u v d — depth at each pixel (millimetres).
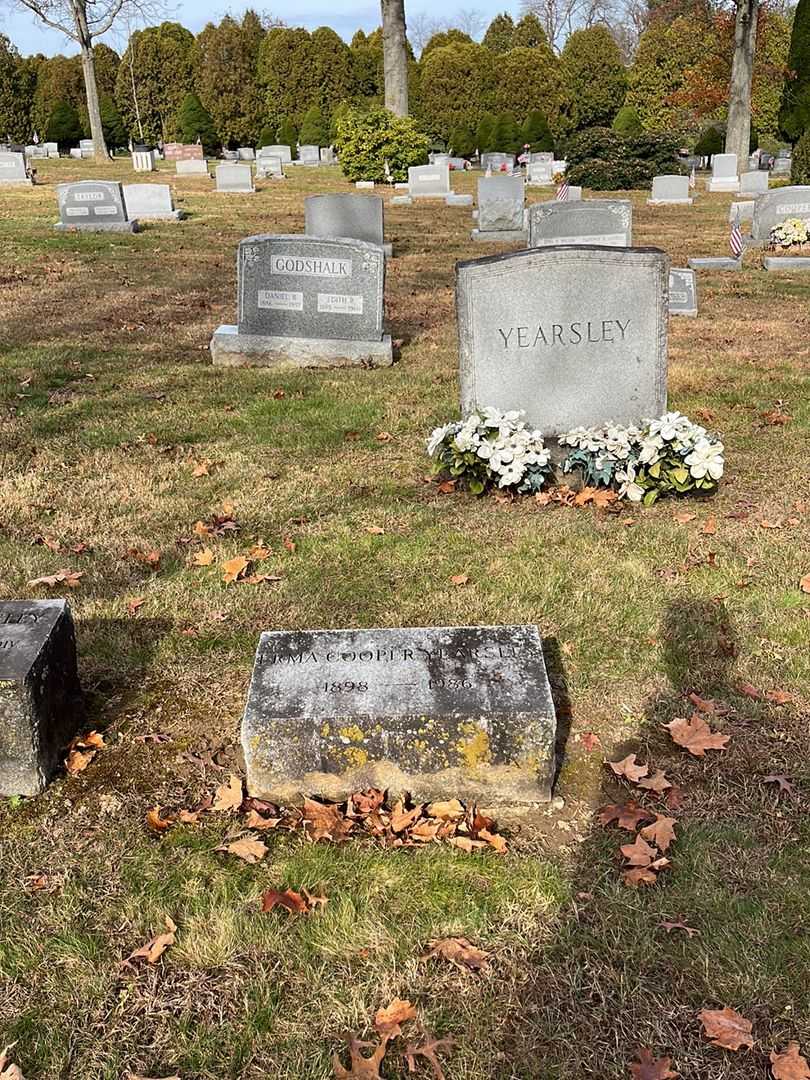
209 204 13977
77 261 9039
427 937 1796
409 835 2035
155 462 4191
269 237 5559
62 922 1839
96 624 2904
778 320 7105
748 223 12297
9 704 2088
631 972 1715
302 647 2344
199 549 3398
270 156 20328
